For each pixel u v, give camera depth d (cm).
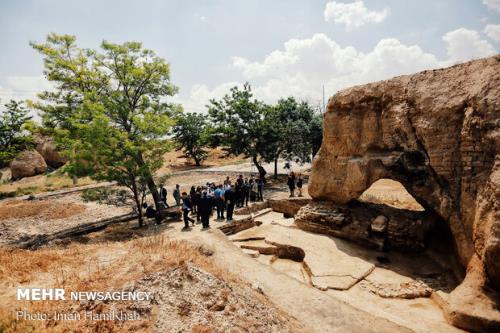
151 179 1616
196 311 561
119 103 1565
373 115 1089
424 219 1085
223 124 2589
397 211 1200
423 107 909
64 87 1623
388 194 1767
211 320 546
